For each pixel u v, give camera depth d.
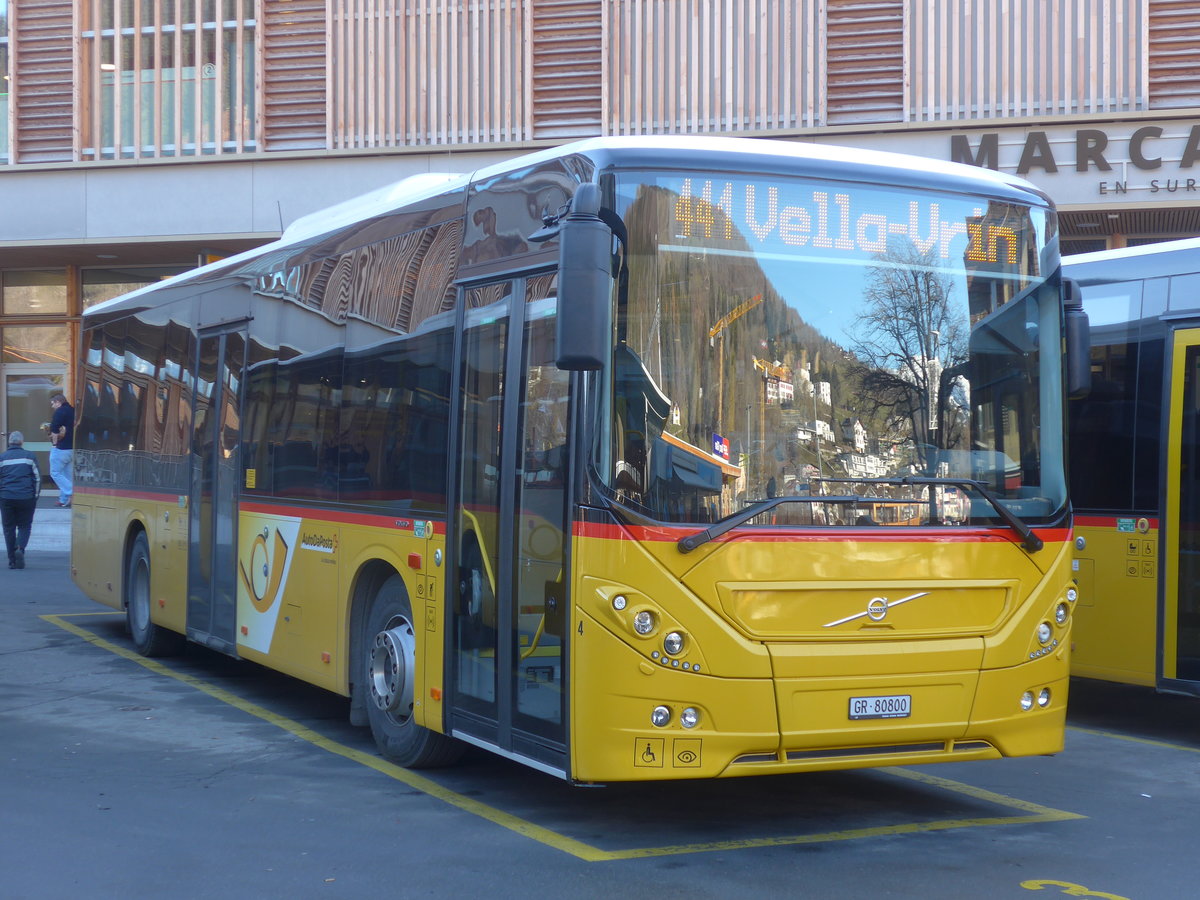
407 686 7.47
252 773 7.54
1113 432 9.03
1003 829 6.54
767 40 19.77
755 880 5.63
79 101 22.59
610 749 5.72
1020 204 6.65
